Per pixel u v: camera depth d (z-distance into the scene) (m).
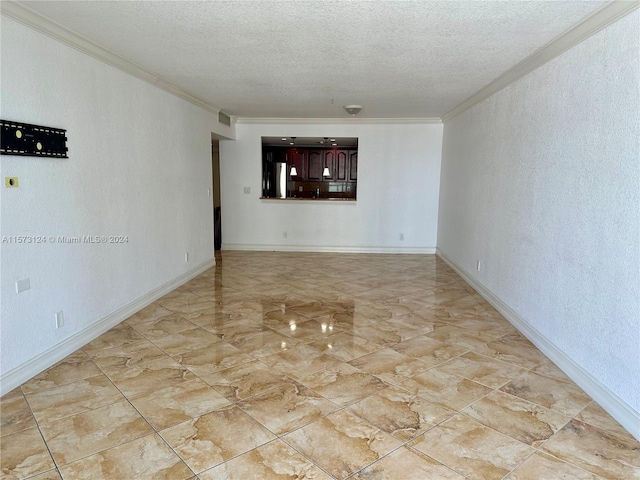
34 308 2.73
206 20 2.71
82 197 3.19
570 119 2.84
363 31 2.89
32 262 2.70
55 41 2.85
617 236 2.31
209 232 6.10
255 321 3.87
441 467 1.92
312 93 5.02
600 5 2.37
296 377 2.78
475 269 5.05
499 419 2.31
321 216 7.55
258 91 4.93
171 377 2.77
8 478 1.82
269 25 2.79
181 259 5.14
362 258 7.06
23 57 2.57
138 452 2.01
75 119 3.08
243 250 7.72
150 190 4.29
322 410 2.38
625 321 2.24
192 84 4.58
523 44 3.11
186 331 3.60
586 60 2.65
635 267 2.16
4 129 2.42
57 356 2.96
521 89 3.70
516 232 3.78
